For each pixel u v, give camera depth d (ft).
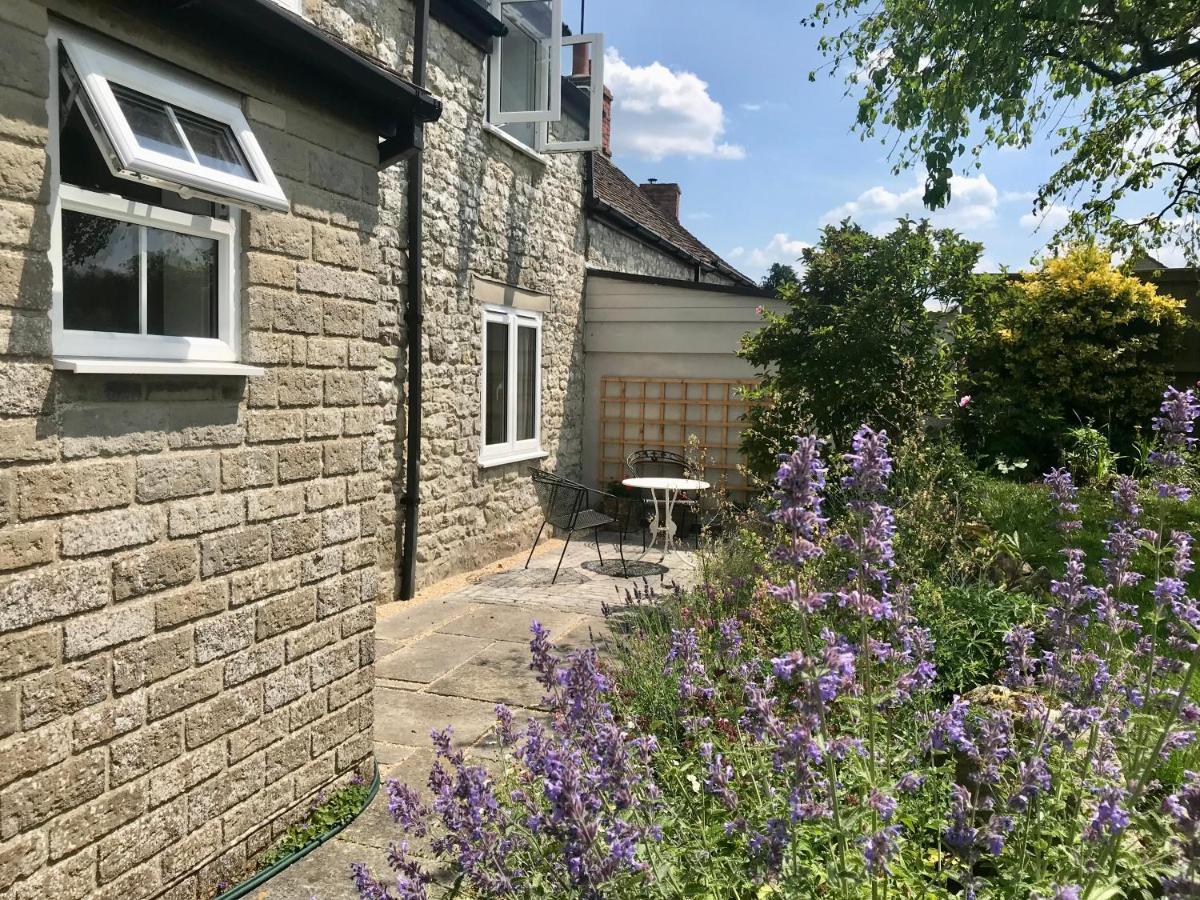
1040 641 15.20
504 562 29.96
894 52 26.96
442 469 26.30
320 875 10.44
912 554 17.49
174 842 9.52
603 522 28.53
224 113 10.00
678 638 10.30
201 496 9.82
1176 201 35.63
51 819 8.12
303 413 11.47
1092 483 26.11
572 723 7.89
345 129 12.17
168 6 9.11
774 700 8.87
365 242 12.69
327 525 12.00
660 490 35.86
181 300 9.91
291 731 11.36
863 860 6.68
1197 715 7.86
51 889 8.12
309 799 11.71
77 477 8.29
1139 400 33.83
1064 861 7.47
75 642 8.31
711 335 36.86
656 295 37.32
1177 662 9.47
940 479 24.41
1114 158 36.06
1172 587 8.48
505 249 29.94
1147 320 33.99
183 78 9.62
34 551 7.88
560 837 6.19
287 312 11.12
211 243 10.27
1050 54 28.12
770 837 6.88
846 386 26.89
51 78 8.10
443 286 25.89
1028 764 7.78
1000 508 25.04
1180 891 5.61
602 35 30.78
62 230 8.45
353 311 12.44
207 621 9.95
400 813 7.60
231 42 10.01
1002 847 6.98
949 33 25.07
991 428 33.94
